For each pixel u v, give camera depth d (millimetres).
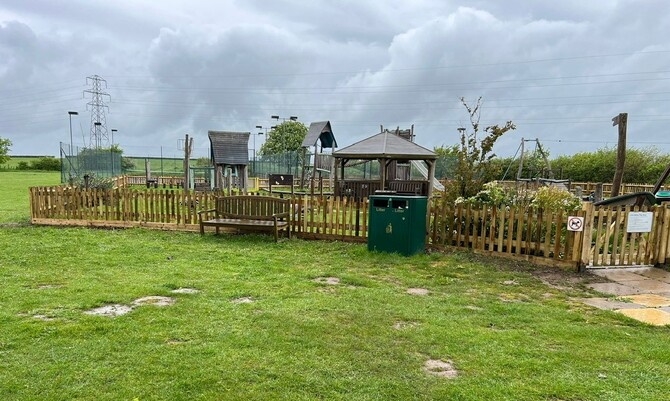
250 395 3139
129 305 5121
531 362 3756
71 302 5098
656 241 7750
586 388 3316
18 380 3266
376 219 8453
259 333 4273
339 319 4730
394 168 23953
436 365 3701
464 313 5129
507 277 6949
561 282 6758
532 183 21844
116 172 32062
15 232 10414
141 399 3055
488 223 8422
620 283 6734
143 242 9305
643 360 3877
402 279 6719
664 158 28656
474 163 10805
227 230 10703
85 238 9664
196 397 3098
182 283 6082
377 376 3469
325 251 8711
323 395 3166
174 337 4141
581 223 7324
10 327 4273
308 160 33969
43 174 50562
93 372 3412
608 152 31078
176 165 48969
